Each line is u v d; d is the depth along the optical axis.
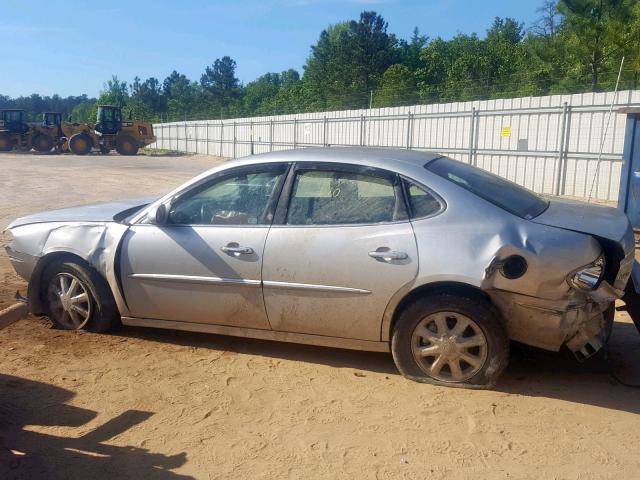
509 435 3.57
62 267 5.12
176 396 4.10
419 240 4.07
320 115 27.47
